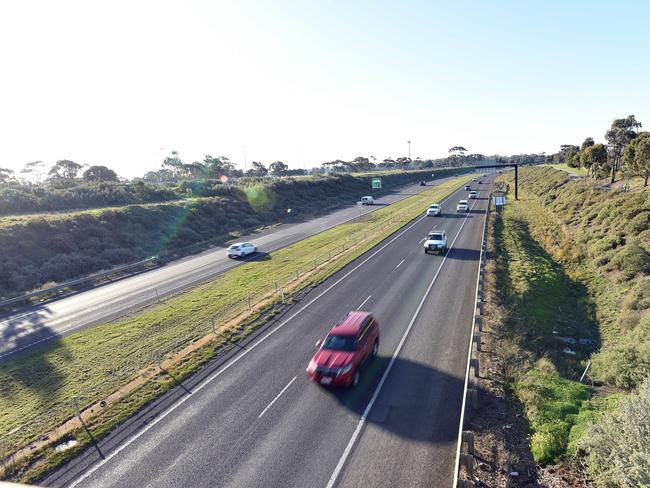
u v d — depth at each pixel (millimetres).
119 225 47375
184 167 126750
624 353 15406
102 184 68500
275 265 35000
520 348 17281
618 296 24312
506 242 38156
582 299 25625
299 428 12359
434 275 28016
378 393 14031
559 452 10930
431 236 35594
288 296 25516
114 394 15406
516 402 13188
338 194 94812
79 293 31219
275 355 17625
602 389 14750
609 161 65812
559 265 32688
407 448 11164
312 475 10375
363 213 66750
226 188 75438
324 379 14203
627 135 58875
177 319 23328
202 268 36281
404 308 22125
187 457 11438
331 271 30719
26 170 122312
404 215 59438
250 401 14109
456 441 11359
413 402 13375
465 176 177250
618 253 28672
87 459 11711
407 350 17156
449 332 18672
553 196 64750
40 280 33469
